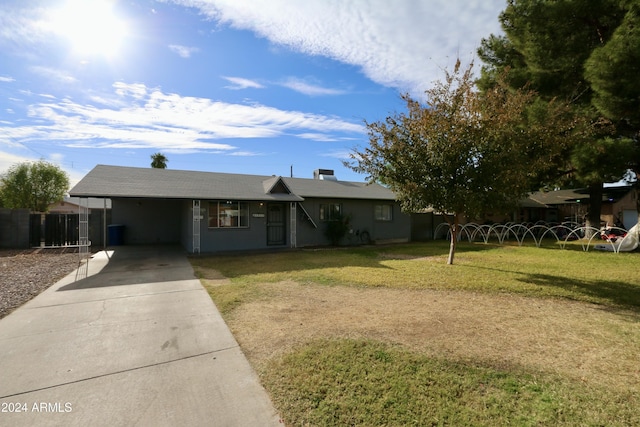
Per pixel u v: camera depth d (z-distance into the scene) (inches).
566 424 90.8
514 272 313.1
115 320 174.1
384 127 331.6
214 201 471.5
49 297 219.5
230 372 118.9
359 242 622.8
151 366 123.0
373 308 198.8
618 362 129.0
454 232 359.9
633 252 458.9
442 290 245.1
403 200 343.3
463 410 97.0
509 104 298.2
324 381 112.6
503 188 293.0
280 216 542.6
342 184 714.2
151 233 589.9
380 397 103.5
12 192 844.6
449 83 309.3
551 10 425.7
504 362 128.3
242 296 224.5
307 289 246.1
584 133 357.4
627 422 91.5
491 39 565.6
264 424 89.8
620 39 339.3
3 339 147.1
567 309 199.3
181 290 240.1
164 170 552.7
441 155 299.9
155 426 88.0
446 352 136.6
